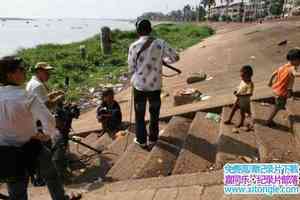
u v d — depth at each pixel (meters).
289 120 5.28
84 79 15.05
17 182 3.25
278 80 5.08
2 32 85.31
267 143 4.62
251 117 5.73
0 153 3.13
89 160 5.67
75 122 9.18
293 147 4.50
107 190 4.25
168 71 14.52
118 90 12.63
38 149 3.33
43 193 4.55
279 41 17.28
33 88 4.61
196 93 8.00
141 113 5.41
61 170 5.02
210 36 36.06
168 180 4.15
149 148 5.48
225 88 8.60
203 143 5.19
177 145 5.39
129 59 5.25
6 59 3.11
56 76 14.97
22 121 3.11
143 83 5.20
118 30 33.34
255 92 6.95
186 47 26.53
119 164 5.05
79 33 89.69
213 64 13.66
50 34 80.75
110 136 6.80
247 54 14.52
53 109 5.03
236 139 5.05
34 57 20.05
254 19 103.69
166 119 6.83
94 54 21.36
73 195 4.20
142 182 4.23
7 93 3.09
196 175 4.14
